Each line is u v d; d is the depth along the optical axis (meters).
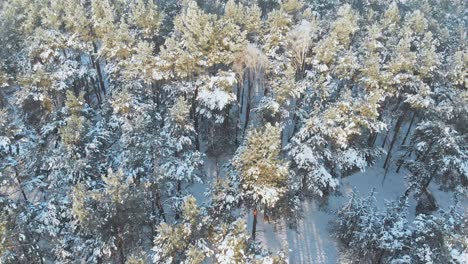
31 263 25.75
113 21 44.25
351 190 41.44
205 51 37.12
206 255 23.91
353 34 49.78
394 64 39.50
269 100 38.19
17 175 31.19
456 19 71.31
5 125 31.88
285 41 41.94
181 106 34.56
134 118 35.66
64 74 40.66
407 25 52.12
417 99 38.69
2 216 22.89
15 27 50.16
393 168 45.97
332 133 34.31
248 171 26.45
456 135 36.56
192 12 37.88
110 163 32.78
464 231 27.44
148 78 39.19
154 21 43.91
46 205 28.23
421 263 26.92
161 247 23.66
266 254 24.72
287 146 35.56
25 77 39.03
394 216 31.20
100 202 23.98
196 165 34.09
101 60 48.16
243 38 37.97
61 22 47.66
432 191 42.38
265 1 59.91
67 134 29.94
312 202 38.50
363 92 41.84
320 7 62.88
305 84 39.03
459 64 42.22
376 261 31.50
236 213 34.44
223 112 39.41
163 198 33.78
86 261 25.52
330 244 34.78
